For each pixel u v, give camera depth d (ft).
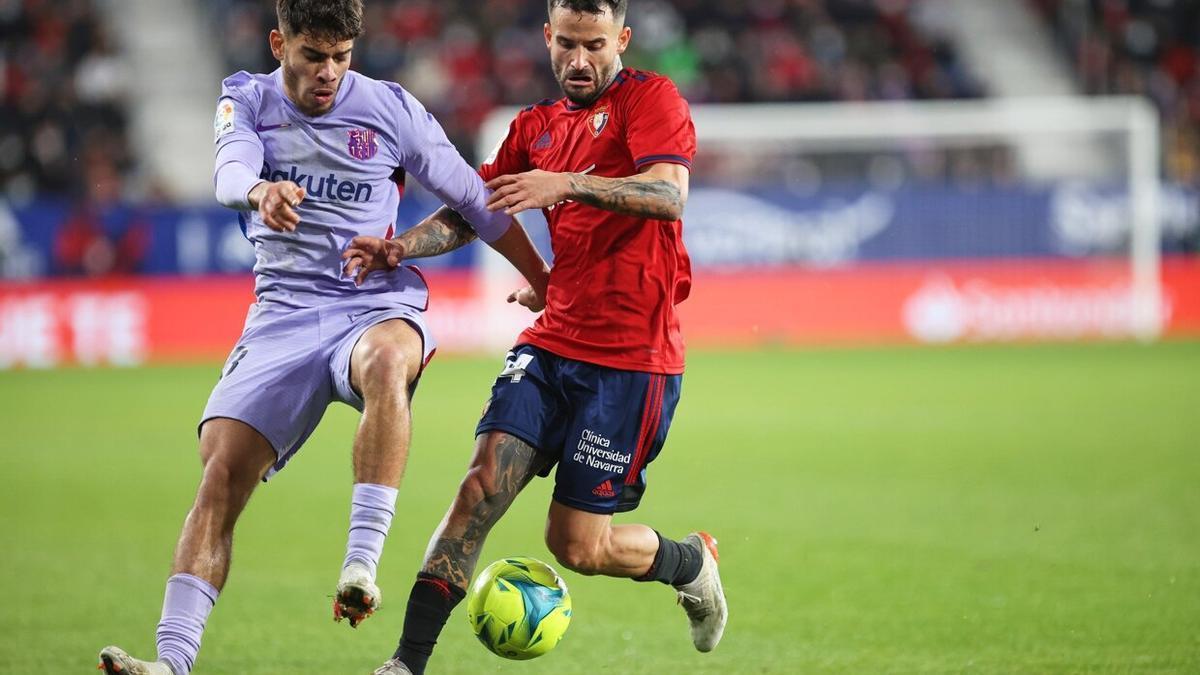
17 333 222.48
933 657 64.23
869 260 248.11
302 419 56.24
